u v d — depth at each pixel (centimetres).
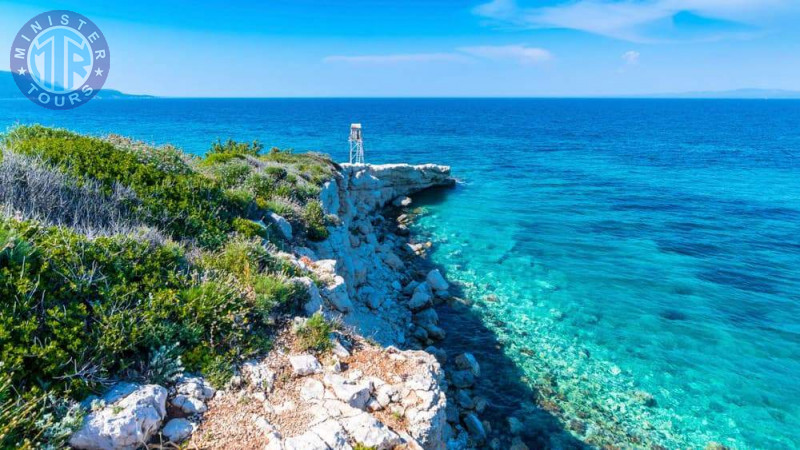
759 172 6869
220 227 1436
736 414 1681
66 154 1381
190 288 962
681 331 2258
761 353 2073
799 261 3206
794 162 7856
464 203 5066
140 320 820
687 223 4166
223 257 1229
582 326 2297
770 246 3531
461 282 2836
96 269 875
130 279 921
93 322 778
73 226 1039
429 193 5575
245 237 1434
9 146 1392
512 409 1670
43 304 743
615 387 1820
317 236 2061
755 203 4928
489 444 1480
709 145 10406
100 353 723
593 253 3381
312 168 3309
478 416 1617
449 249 3491
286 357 917
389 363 1007
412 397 905
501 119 19888
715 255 3338
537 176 6619
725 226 4066
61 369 675
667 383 1853
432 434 848
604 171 7012
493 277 2925
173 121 15675
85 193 1202
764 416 1673
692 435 1577
